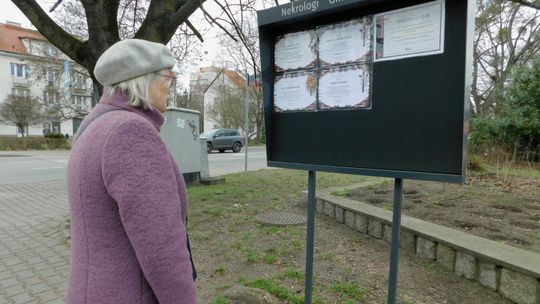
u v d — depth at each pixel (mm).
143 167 1017
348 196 5355
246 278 3053
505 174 6926
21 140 27125
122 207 983
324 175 9086
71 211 1113
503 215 4191
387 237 3816
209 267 3320
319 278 3033
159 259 990
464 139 1663
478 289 2760
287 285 2906
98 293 1024
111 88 1180
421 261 3297
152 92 1215
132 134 1034
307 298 2438
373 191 5719
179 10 4648
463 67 1661
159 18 4613
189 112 7648
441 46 1731
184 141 7539
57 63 20578
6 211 6160
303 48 2314
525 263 2541
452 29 1698
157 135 1101
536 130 9258
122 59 1131
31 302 2912
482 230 3650
